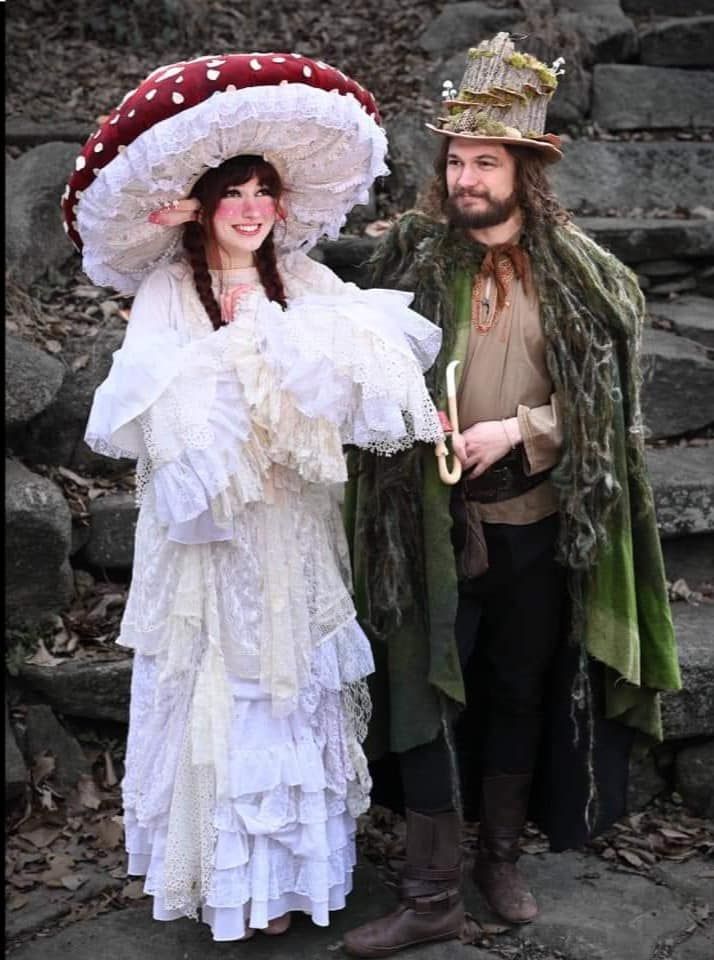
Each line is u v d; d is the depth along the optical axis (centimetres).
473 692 310
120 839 320
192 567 262
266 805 266
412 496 274
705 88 585
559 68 277
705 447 423
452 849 284
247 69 236
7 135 514
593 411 268
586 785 296
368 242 459
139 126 236
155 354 249
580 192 530
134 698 278
